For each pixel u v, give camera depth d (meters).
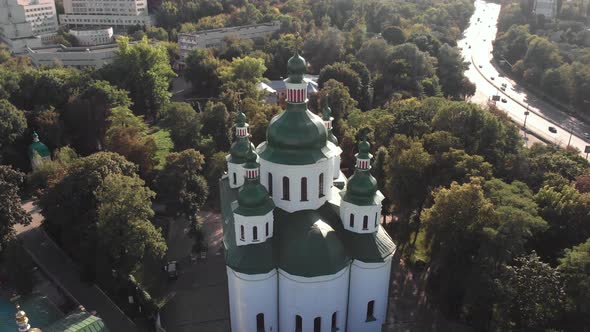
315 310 58.19
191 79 184.12
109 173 81.94
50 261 85.81
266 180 63.16
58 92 138.38
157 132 131.38
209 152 112.00
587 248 63.94
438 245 75.56
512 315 63.44
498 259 66.38
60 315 72.94
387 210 96.25
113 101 132.75
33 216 101.44
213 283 78.75
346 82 158.62
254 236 59.00
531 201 75.31
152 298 74.25
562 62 196.25
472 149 98.44
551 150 105.94
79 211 80.38
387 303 68.31
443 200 71.81
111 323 70.75
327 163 62.56
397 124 111.44
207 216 99.50
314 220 60.25
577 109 172.00
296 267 56.53
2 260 79.44
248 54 199.50
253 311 59.88
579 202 77.38
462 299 71.19
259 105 132.12
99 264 74.62
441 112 108.44
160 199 104.81
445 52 191.88
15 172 84.75
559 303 60.41
